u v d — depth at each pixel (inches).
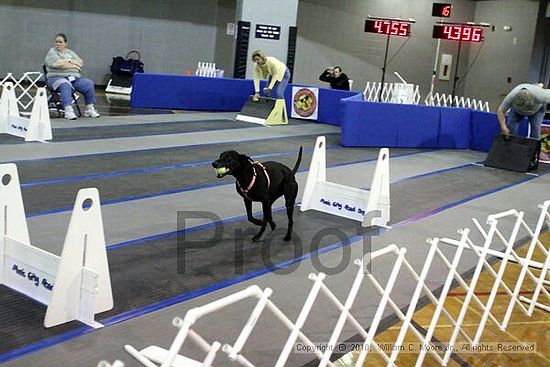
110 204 246.7
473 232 256.4
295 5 642.8
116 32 719.7
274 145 423.2
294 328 109.7
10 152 323.0
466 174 390.0
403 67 831.1
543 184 379.6
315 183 267.1
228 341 143.3
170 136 420.5
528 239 254.4
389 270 201.0
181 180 298.5
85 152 341.4
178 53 757.9
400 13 811.4
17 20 666.8
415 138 483.2
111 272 179.3
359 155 419.8
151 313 155.4
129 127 439.8
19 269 161.2
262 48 644.1
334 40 795.4
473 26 673.0
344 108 444.8
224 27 776.9
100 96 630.5
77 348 135.0
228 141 422.6
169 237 214.5
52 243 196.9
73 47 701.9
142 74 549.3
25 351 132.0
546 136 465.7
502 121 426.0
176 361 115.7
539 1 743.1
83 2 695.1
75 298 148.2
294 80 786.8
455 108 495.5
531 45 753.0
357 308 169.9
